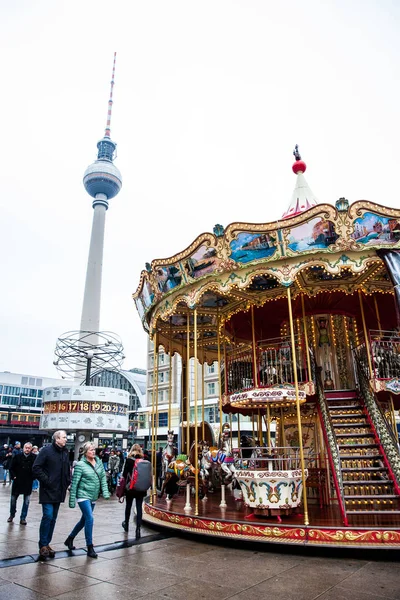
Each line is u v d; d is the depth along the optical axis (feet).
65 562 22.26
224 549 25.63
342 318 45.14
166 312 39.42
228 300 44.42
